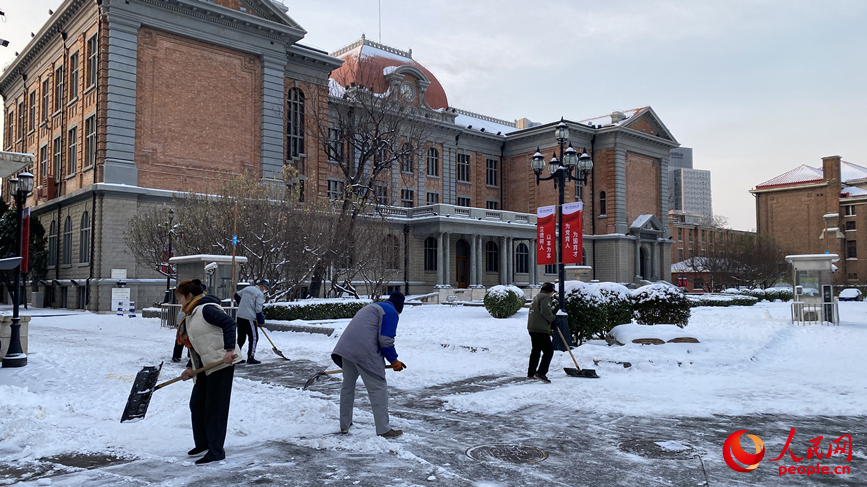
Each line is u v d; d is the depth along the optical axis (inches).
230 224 921.5
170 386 384.2
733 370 466.0
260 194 976.9
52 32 1539.1
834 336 704.4
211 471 214.2
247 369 483.5
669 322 652.1
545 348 431.5
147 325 915.4
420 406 340.8
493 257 2037.4
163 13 1342.3
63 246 1450.5
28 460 227.1
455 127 2190.0
